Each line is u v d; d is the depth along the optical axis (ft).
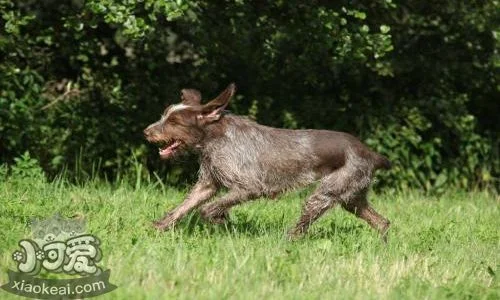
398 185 59.98
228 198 37.60
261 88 57.82
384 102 59.98
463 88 62.64
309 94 59.21
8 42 50.60
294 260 31.73
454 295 29.66
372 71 59.26
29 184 45.62
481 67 60.13
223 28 52.75
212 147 37.70
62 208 39.40
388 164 39.75
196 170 56.24
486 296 29.86
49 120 54.19
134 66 56.24
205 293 27.55
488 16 56.90
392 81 60.64
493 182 63.67
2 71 52.19
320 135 38.73
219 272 29.81
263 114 57.41
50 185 45.85
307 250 34.04
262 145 38.06
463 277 32.12
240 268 30.17
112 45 55.93
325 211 38.34
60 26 54.34
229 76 57.36
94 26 47.93
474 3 57.31
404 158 59.88
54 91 55.77
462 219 46.83
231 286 28.37
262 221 41.11
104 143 55.26
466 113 61.11
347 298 28.35
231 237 35.22
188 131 37.35
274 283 29.35
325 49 53.42
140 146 55.52
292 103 58.54
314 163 38.34
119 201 42.34
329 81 59.26
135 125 55.62
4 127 52.39
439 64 59.16
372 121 59.41
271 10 52.70
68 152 54.44
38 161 52.39
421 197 58.08
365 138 59.31
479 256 36.70
